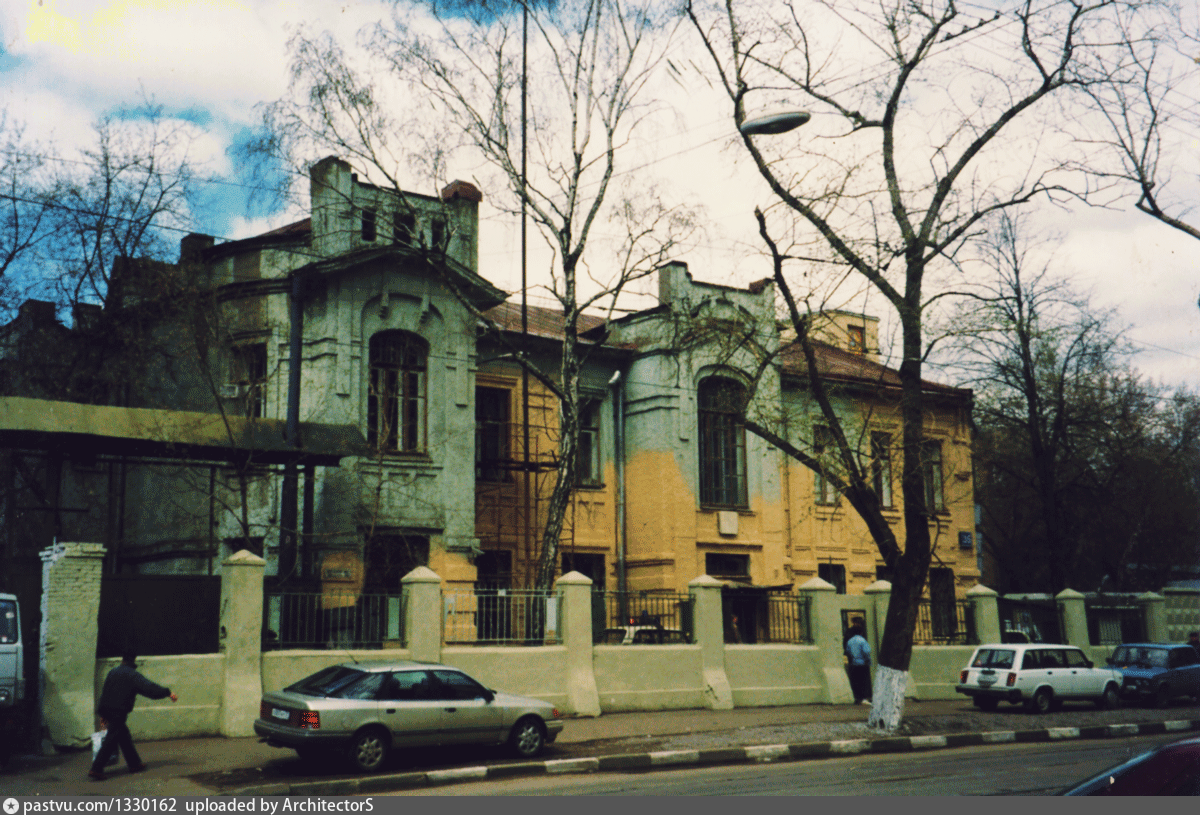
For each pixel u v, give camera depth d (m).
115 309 25.97
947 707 23.75
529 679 19.80
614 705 20.80
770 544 31.86
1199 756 6.20
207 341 23.73
